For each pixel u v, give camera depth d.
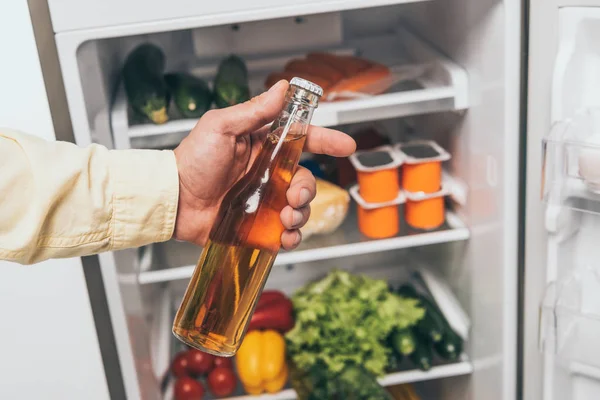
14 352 1.35
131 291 1.44
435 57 1.57
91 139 1.26
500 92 1.31
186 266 1.53
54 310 1.33
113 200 0.97
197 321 0.86
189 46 1.81
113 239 1.00
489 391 1.57
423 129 1.82
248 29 1.72
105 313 1.40
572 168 1.11
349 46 1.76
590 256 1.26
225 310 0.86
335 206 1.55
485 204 1.46
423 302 1.74
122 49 1.65
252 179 0.86
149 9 1.20
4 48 1.17
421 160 1.54
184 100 1.42
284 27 1.73
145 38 1.74
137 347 1.47
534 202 1.33
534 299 1.39
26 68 1.18
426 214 1.58
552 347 1.22
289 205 0.89
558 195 1.13
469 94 1.46
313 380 1.58
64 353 1.37
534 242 1.35
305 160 1.74
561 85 1.15
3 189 0.93
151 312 1.67
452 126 1.60
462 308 1.70
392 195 1.54
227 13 1.21
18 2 1.15
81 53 1.23
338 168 1.72
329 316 1.66
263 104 0.94
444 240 1.56
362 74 1.50
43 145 0.96
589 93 1.20
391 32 1.86
